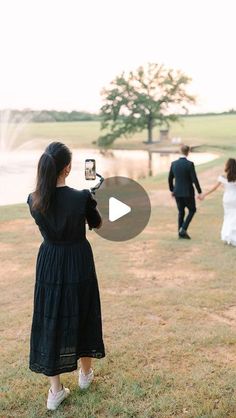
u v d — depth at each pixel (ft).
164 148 177.37
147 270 20.48
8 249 24.81
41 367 9.89
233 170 24.29
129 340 13.37
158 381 11.17
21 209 39.06
